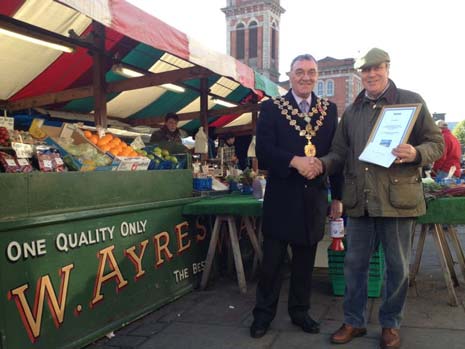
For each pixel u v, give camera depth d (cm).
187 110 1070
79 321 278
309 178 275
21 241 239
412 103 266
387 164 248
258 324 299
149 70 740
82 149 338
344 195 281
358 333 293
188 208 397
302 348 279
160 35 377
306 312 312
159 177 369
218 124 1306
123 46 635
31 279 245
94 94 598
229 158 1023
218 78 856
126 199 328
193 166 542
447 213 346
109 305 304
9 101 746
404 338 290
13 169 267
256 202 387
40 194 255
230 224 404
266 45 5194
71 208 277
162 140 640
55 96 681
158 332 309
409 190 260
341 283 387
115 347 285
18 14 479
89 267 287
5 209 233
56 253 262
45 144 316
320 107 299
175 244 386
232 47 5372
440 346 277
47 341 254
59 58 641
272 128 294
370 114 274
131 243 328
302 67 288
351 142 279
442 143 263
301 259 305
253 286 421
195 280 415
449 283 354
